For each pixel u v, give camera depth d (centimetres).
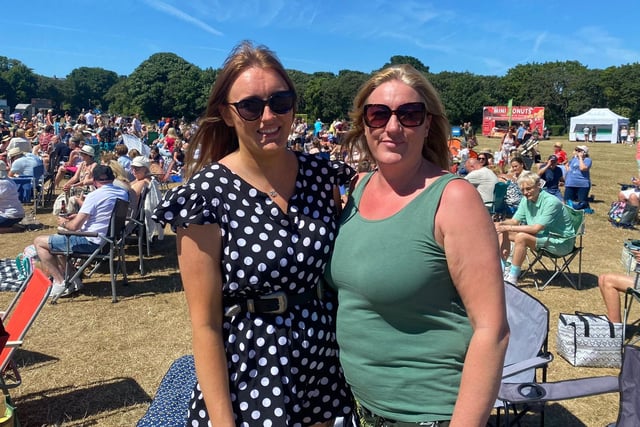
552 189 1058
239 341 162
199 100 7319
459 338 149
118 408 353
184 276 158
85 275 627
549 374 407
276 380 162
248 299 163
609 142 4150
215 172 161
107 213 548
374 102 158
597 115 4222
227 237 157
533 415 346
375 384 158
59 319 502
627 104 6825
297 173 175
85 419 340
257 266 157
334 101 6512
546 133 4866
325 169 180
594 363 418
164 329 484
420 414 152
